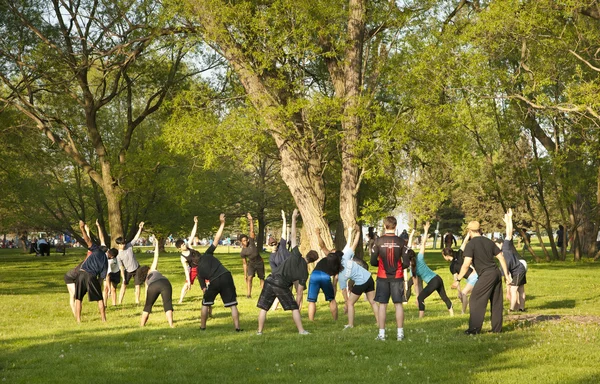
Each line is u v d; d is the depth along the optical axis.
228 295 12.08
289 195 56.84
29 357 9.62
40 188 46.53
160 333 11.88
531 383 7.41
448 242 14.22
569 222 39.06
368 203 24.73
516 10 22.33
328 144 27.86
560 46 23.95
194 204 47.22
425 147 26.69
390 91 25.59
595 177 36.91
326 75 31.08
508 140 35.44
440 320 12.88
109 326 13.11
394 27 25.30
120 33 32.03
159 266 39.66
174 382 7.83
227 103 27.84
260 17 23.06
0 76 30.19
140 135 46.66
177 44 25.89
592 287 21.25
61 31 30.34
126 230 46.94
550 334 10.40
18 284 27.08
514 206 47.22
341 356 9.19
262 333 11.61
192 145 25.38
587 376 7.68
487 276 10.82
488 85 24.83
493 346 9.57
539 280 24.25
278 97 24.05
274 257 16.88
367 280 11.83
